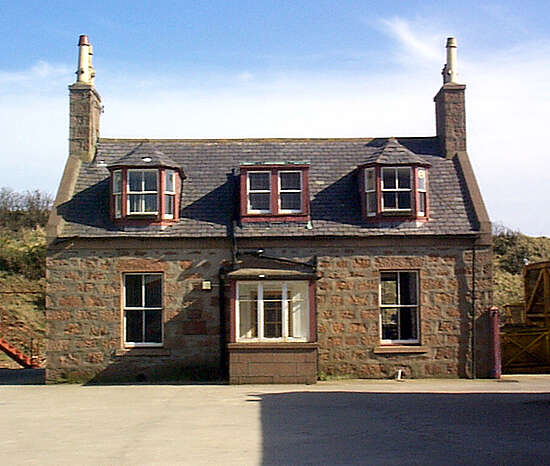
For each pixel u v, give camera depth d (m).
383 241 22.69
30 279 46.59
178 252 22.62
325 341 22.39
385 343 22.64
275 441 11.12
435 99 26.44
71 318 22.36
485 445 10.47
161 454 10.23
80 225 22.78
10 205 62.12
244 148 25.67
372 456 9.77
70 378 22.17
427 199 23.17
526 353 26.69
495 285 50.00
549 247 58.09
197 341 22.38
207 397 17.67
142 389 20.00
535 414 13.82
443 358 22.48
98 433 12.28
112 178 23.02
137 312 22.72
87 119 25.00
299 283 21.72
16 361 32.62
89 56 25.55
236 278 21.42
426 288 22.62
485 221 22.78
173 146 25.67
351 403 15.95
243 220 22.88
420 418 13.38
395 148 23.31
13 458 10.12
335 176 24.56
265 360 21.19
